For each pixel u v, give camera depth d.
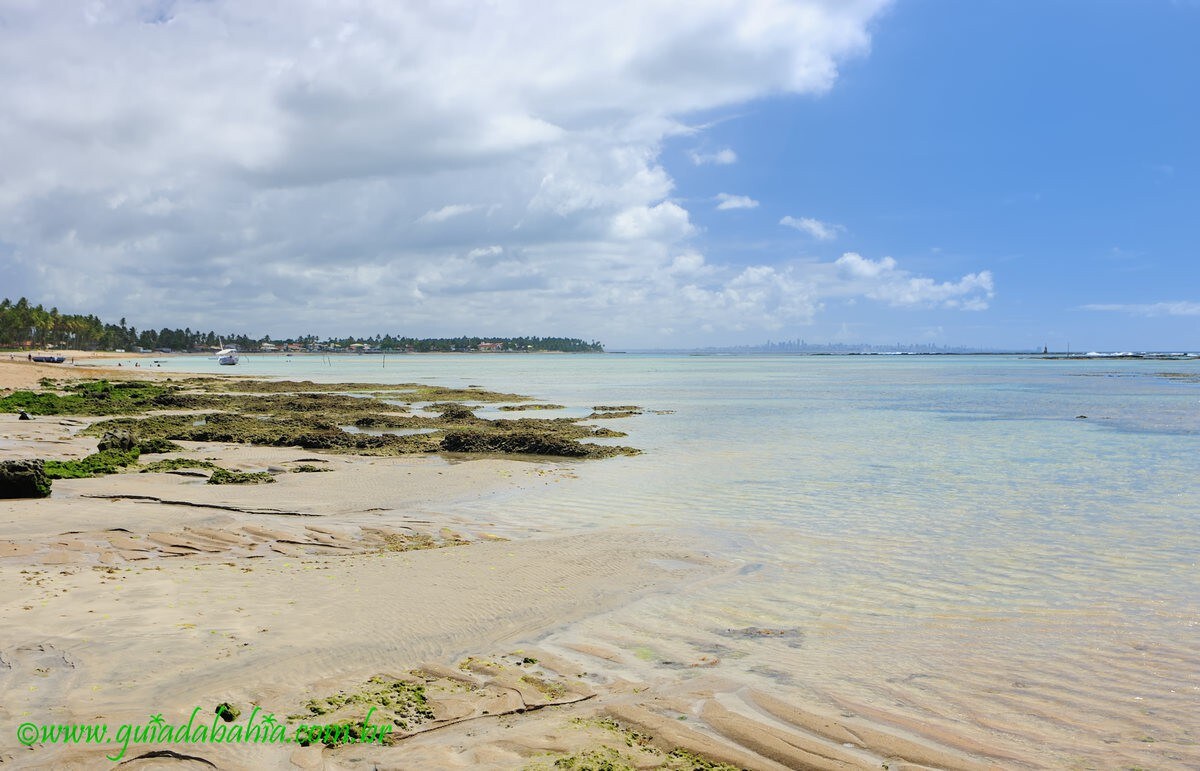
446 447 33.59
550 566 14.59
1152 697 9.12
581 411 57.44
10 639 9.58
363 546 16.28
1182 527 18.53
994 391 84.19
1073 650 10.61
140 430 37.53
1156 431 41.94
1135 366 191.50
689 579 13.91
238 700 8.18
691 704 8.68
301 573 13.61
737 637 11.00
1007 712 8.69
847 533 17.89
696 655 10.26
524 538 17.45
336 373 138.50
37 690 8.16
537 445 32.47
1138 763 7.59
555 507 21.11
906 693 9.15
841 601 12.74
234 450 32.25
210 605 11.35
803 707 8.69
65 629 10.00
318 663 9.34
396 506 20.88
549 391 84.44
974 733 8.17
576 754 7.39
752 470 28.14
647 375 133.75
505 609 11.89
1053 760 7.64
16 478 19.56
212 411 51.38
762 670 9.77
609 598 12.65
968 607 12.47
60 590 11.73
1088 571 14.67
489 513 20.23
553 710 8.42
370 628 10.67
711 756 7.48
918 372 152.62
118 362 172.00
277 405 54.78
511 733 7.80
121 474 24.61
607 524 18.94
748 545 16.61
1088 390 85.69
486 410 57.53
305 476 25.44
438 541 16.97
